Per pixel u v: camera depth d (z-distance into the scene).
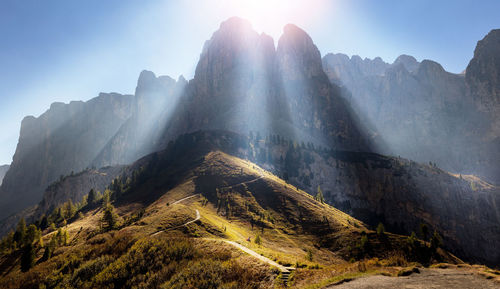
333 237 108.31
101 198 195.25
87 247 62.12
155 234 69.88
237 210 132.12
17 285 48.38
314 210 138.12
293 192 161.75
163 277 35.66
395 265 30.86
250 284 30.27
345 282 24.17
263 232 110.94
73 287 40.50
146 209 134.00
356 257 89.50
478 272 24.62
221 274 33.09
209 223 83.44
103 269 42.56
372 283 22.73
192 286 30.80
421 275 24.77
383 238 95.06
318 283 25.58
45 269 50.47
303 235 114.94
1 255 103.25
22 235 113.62
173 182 183.75
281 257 38.56
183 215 89.00
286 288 27.64
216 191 153.75
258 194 152.75
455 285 21.02
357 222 147.75
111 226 105.44
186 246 44.50
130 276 38.31
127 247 49.88
